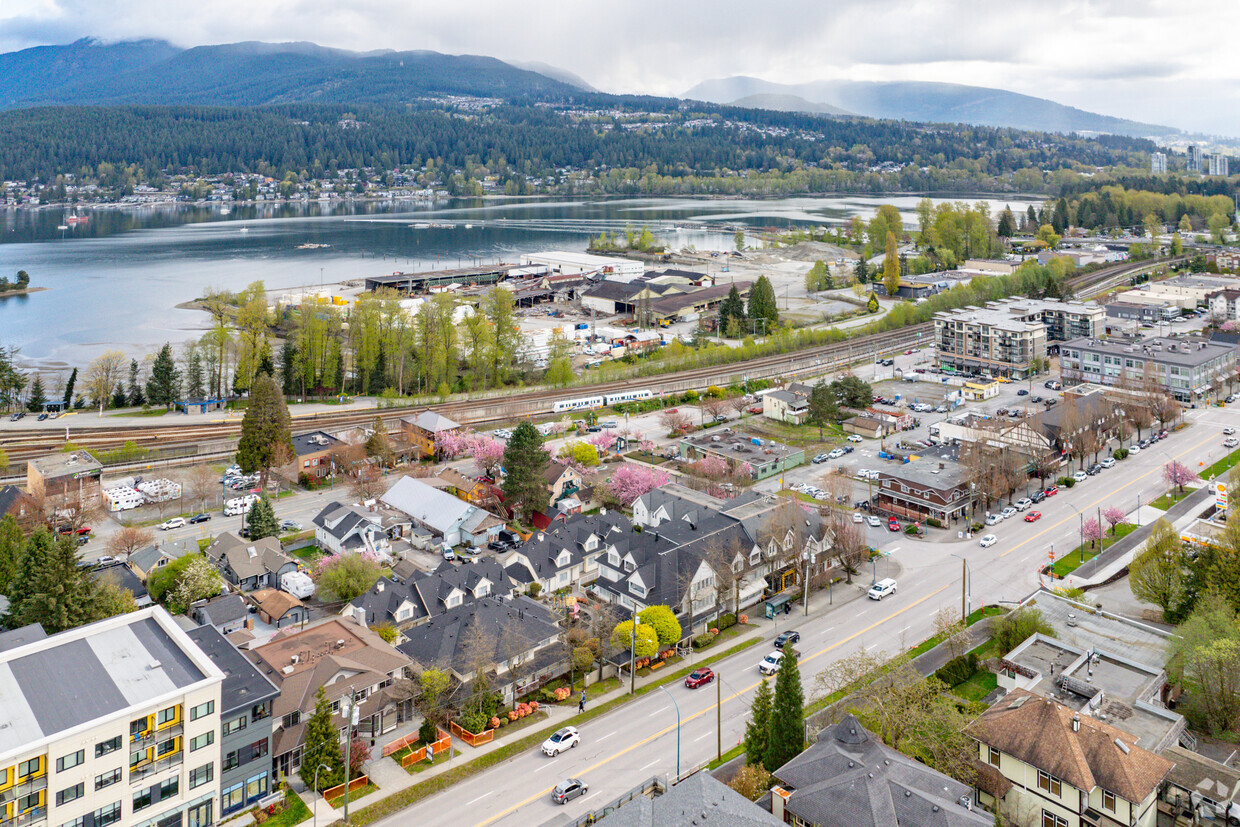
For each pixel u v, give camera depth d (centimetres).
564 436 19688
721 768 8556
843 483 15838
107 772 7212
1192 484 15975
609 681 10369
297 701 8700
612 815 6862
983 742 7812
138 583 12119
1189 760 7650
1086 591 12212
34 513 14025
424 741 9025
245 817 7988
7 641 8838
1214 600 9938
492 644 10094
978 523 14825
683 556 11869
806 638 11219
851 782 6956
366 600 11200
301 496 16412
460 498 15812
